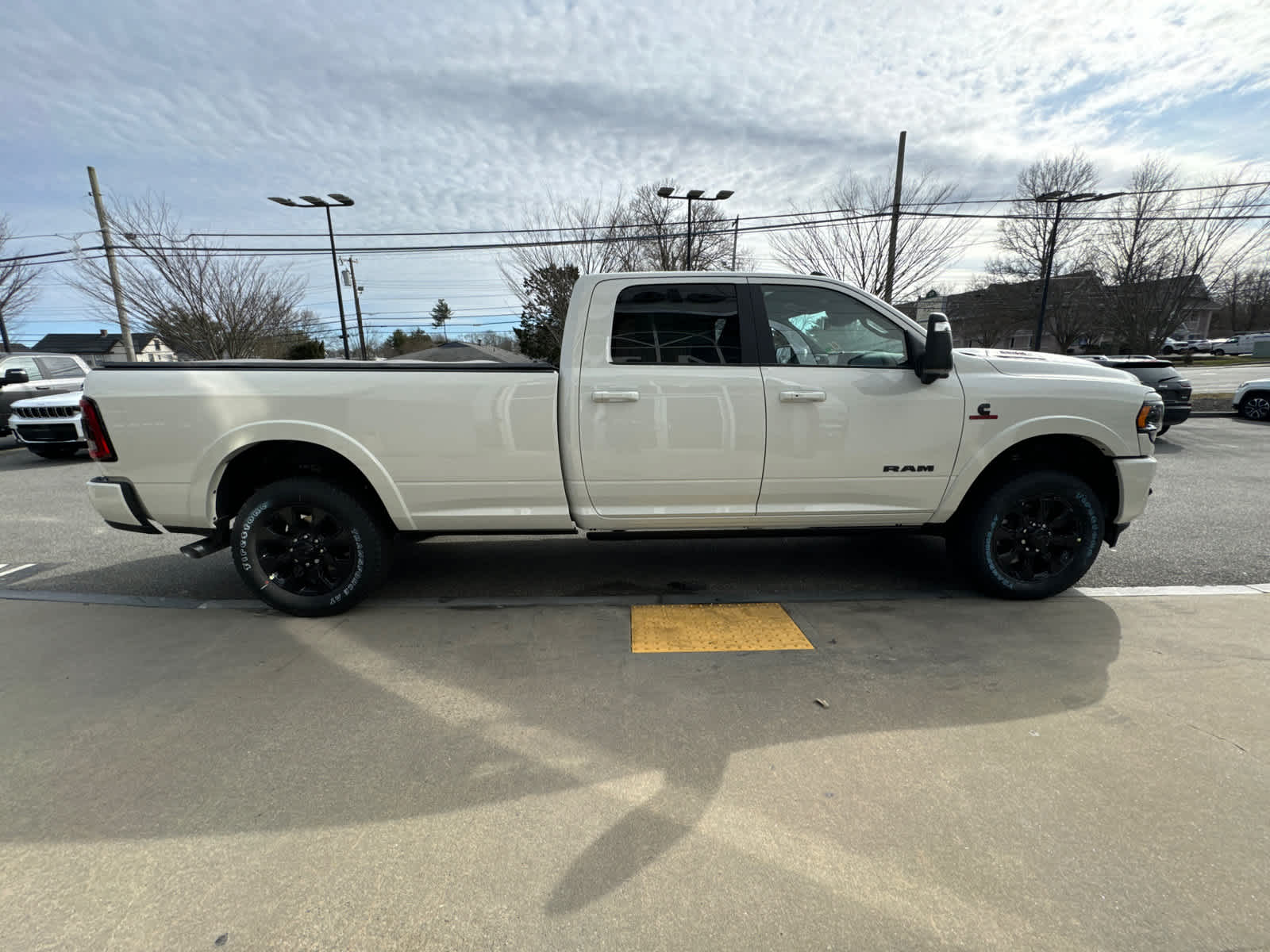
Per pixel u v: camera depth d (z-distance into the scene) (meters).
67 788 2.23
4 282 23.06
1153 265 20.56
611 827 2.02
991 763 2.30
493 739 2.49
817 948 1.60
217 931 1.67
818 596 3.93
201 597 4.12
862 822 2.02
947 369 3.36
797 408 3.54
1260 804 2.08
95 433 3.47
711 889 1.78
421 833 2.00
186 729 2.57
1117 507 3.75
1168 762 2.29
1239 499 6.59
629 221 21.38
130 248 18.64
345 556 3.68
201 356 20.25
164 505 3.54
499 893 1.77
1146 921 1.67
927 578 4.29
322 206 21.48
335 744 2.47
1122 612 3.62
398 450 3.50
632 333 3.55
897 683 2.87
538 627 3.53
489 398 3.49
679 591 4.09
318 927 1.68
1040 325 23.88
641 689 2.85
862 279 18.61
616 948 1.60
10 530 5.93
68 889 1.80
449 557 4.86
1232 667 2.97
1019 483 3.66
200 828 2.03
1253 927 1.65
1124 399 3.62
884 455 3.59
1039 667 2.99
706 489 3.61
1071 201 20.44
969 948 1.60
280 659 3.17
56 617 3.74
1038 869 1.83
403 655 3.20
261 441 3.49
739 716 2.63
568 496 3.63
